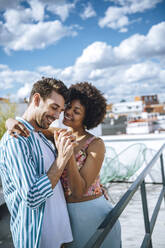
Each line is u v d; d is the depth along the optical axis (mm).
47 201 988
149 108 41031
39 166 940
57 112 999
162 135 4402
